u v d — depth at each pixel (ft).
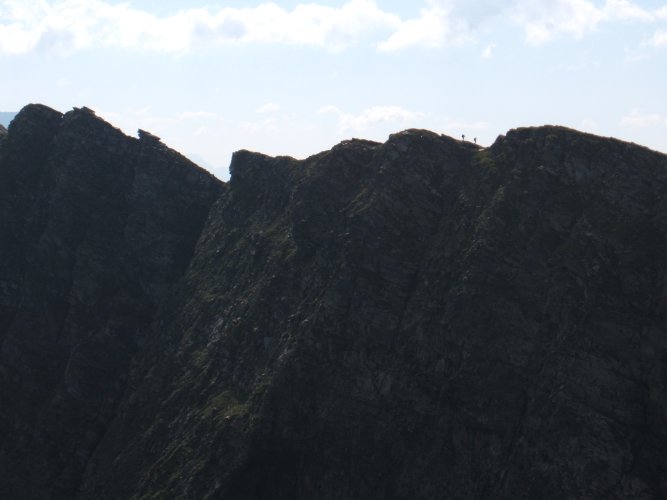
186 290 457.68
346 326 355.56
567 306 313.12
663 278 299.99
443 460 321.32
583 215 323.16
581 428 293.64
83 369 437.99
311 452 346.95
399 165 380.99
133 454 387.14
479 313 327.26
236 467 344.08
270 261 413.18
